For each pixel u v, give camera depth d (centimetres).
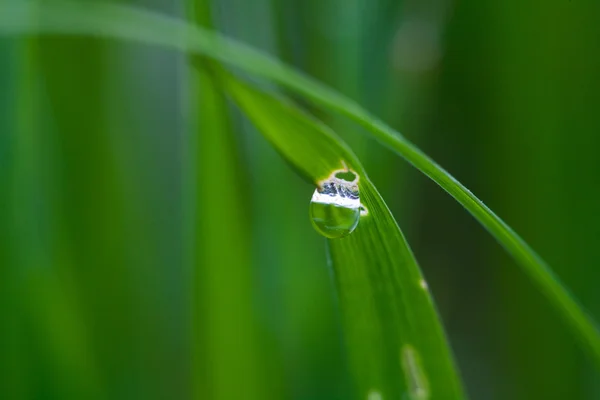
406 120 15
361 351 11
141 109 15
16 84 13
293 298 14
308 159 11
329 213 11
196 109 13
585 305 14
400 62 14
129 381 15
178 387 15
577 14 14
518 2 14
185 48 12
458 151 15
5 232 14
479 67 14
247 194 13
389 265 11
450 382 11
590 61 14
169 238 15
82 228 14
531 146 14
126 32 12
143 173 15
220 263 13
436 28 15
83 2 13
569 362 15
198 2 12
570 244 14
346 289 11
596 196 14
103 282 14
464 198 11
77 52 14
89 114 14
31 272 14
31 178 14
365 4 14
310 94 11
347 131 14
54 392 14
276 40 14
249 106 12
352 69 14
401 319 11
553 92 14
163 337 15
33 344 14
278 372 14
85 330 14
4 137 13
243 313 13
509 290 15
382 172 14
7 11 13
